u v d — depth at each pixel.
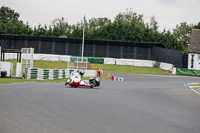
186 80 41.09
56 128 8.60
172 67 54.59
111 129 8.89
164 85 30.39
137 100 16.20
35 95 15.66
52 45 65.12
